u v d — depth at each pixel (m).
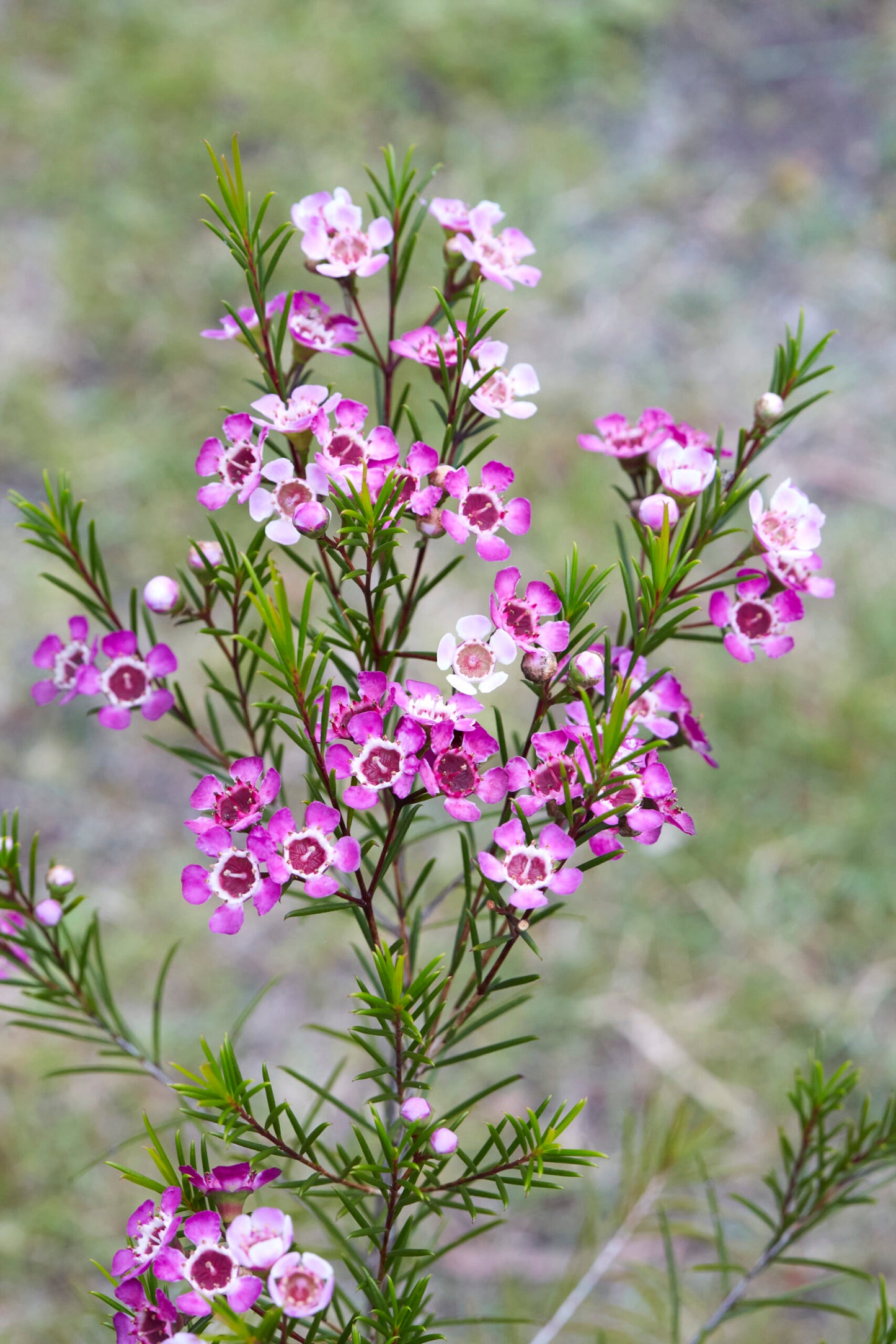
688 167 2.44
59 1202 1.31
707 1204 1.30
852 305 2.22
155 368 2.03
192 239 2.20
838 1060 1.46
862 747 1.69
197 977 1.50
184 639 1.68
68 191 2.26
